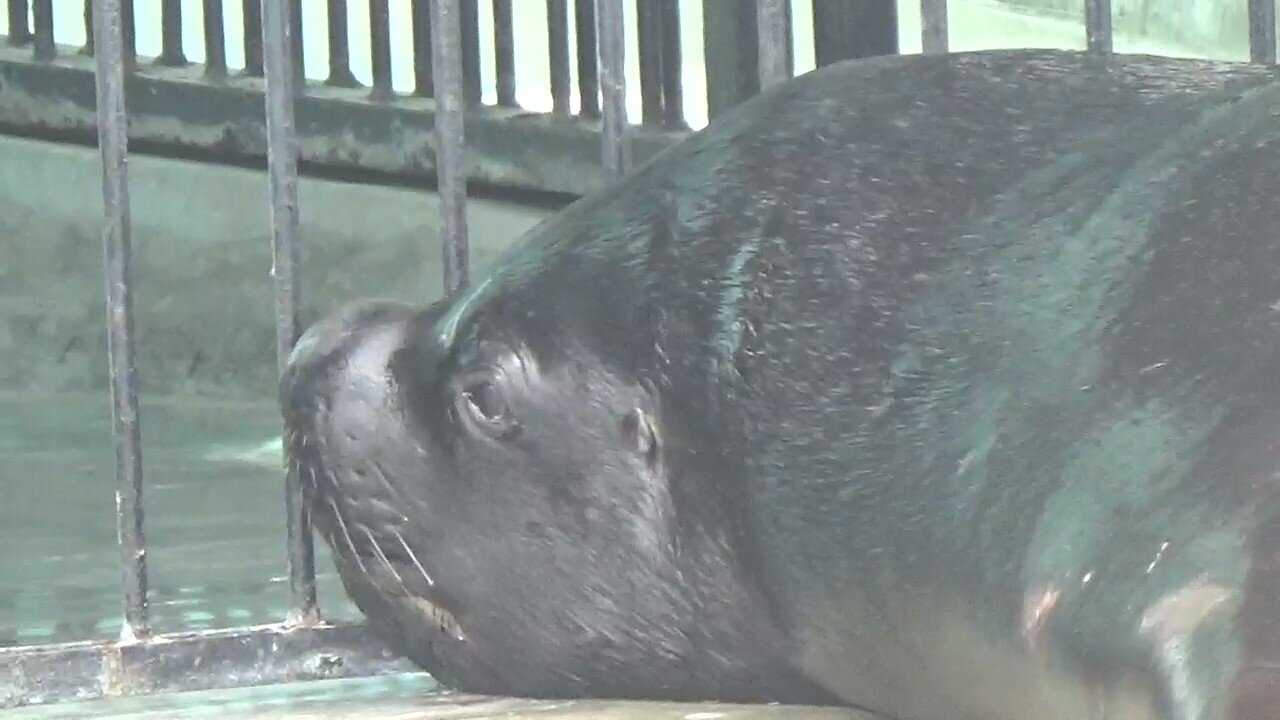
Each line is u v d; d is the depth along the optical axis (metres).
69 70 19.72
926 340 4.75
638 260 5.27
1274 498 3.92
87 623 8.30
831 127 5.18
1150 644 3.80
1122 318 4.45
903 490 4.63
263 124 18.97
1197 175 4.67
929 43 6.83
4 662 5.88
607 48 6.61
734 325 5.05
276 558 10.03
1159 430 4.18
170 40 20.45
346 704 5.89
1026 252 4.74
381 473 5.48
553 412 5.30
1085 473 4.20
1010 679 4.29
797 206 5.09
